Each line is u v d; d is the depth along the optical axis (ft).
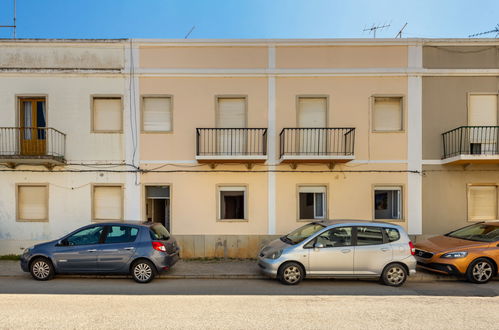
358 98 31.30
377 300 18.43
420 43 31.22
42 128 29.27
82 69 30.86
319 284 21.88
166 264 22.17
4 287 20.71
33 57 30.83
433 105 31.24
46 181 30.66
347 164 31.09
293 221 31.01
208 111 31.22
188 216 31.01
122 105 30.96
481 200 31.35
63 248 22.12
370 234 21.95
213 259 29.91
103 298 18.48
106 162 30.86
